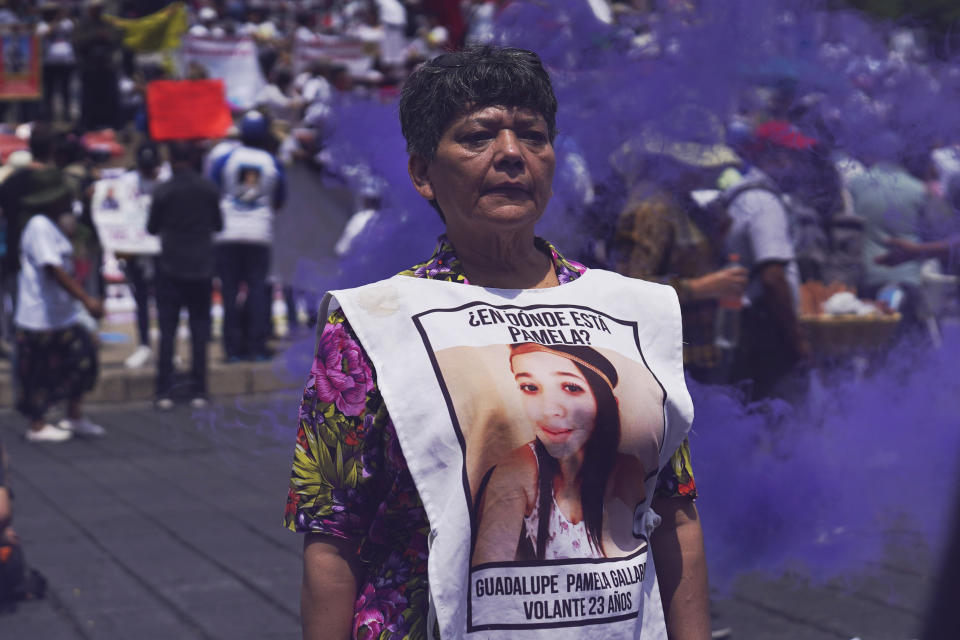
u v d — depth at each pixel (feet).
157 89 33.17
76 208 26.12
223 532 15.87
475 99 4.90
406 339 4.74
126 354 30.99
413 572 4.71
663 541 5.10
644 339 5.02
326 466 4.76
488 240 5.01
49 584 13.57
